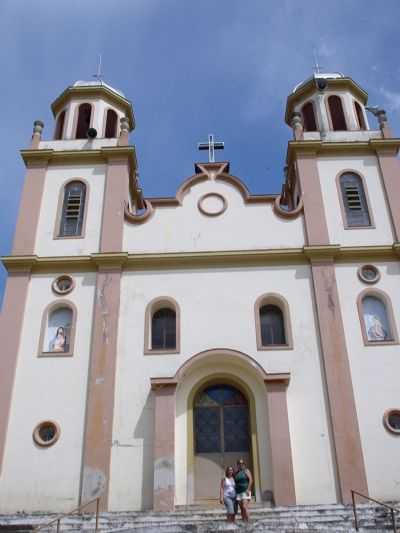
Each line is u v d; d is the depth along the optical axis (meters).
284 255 20.62
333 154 23.12
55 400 18.55
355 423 17.91
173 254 20.64
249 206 21.95
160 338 19.84
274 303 20.28
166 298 20.09
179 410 18.59
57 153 23.05
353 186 22.41
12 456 17.78
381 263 20.58
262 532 13.45
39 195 22.25
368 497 15.58
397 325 19.50
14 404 18.50
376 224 21.47
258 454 17.92
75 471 17.55
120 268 20.52
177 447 18.06
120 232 21.31
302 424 18.03
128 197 23.16
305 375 18.75
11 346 19.27
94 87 25.42
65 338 19.73
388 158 22.88
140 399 18.48
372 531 13.42
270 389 18.30
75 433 18.06
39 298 20.23
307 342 19.27
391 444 17.69
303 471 17.44
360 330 19.39
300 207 21.78
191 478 17.80
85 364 19.06
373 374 18.67
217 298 20.09
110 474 17.45
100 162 23.16
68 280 20.56
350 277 20.31
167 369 18.92
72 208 22.19
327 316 19.50
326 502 17.03
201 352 18.84
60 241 21.31
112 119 25.67
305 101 26.08
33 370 19.00
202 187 22.41
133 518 15.76
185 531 13.68
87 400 18.45
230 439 18.66
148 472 17.50
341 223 21.48
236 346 19.27
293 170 23.81
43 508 17.09
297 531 13.45
